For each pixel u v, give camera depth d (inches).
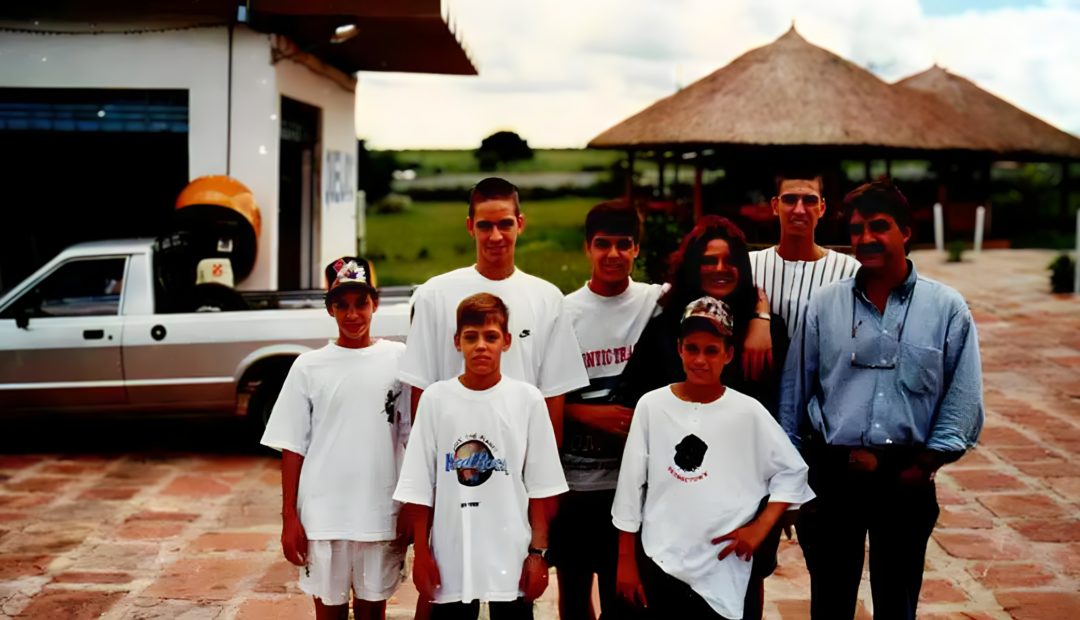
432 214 1393.9
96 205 387.2
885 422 139.6
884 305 142.5
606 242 147.6
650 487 135.6
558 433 146.8
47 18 370.0
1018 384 365.1
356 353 147.3
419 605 139.8
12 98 378.3
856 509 143.6
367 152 1430.9
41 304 284.8
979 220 789.2
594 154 1999.3
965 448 138.2
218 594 192.5
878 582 144.5
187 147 382.3
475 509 132.7
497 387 135.3
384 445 145.6
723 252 141.3
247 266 361.7
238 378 285.1
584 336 151.9
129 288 285.9
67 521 234.1
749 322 144.2
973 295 556.1
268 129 374.3
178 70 372.5
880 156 782.5
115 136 382.3
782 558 215.5
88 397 284.0
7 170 385.1
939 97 915.4
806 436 148.8
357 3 349.1
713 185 786.2
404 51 437.4
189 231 333.7
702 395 134.8
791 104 701.3
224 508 245.4
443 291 145.4
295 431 145.5
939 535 224.4
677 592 133.0
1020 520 233.8
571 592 157.3
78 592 192.7
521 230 147.8
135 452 297.7
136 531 227.8
